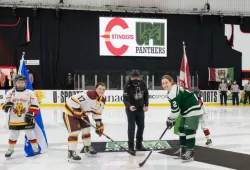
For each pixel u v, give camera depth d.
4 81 15.24
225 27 17.38
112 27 16.06
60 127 7.52
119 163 4.04
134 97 4.58
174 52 16.95
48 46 16.05
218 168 3.77
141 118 4.70
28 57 15.88
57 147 5.19
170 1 16.89
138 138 4.78
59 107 13.61
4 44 15.68
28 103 4.39
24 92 4.36
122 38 16.17
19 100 4.32
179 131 4.38
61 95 14.09
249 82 15.57
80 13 16.20
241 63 17.48
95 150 4.81
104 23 16.02
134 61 16.48
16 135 4.43
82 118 4.14
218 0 17.33
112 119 9.16
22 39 15.81
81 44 16.25
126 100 4.54
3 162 4.16
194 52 17.19
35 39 15.91
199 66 17.23
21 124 4.37
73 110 4.05
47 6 15.81
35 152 4.59
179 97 3.89
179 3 16.98
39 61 15.95
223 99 15.70
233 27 17.42
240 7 17.55
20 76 4.32
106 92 14.19
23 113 4.36
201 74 17.27
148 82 15.88
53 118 9.39
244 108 13.66
